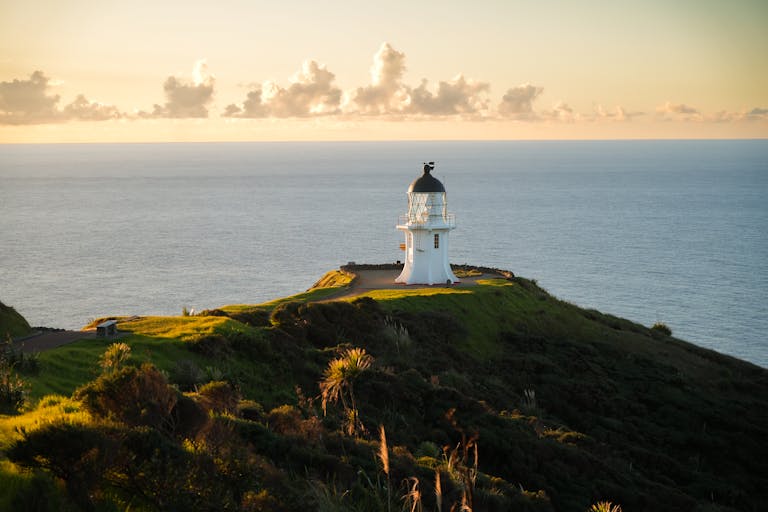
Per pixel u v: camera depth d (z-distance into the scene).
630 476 37.94
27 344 35.22
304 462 22.77
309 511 17.58
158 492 15.88
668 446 46.53
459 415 37.09
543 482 33.31
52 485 15.56
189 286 150.12
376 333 51.28
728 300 143.50
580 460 36.44
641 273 170.75
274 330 43.84
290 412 27.44
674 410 51.59
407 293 66.81
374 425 33.00
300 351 42.41
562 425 44.56
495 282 76.06
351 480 22.61
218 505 16.05
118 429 16.88
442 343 54.53
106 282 153.00
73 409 22.62
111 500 15.85
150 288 147.62
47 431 15.55
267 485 17.83
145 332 39.22
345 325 50.53
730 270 175.75
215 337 37.81
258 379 36.25
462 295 66.25
